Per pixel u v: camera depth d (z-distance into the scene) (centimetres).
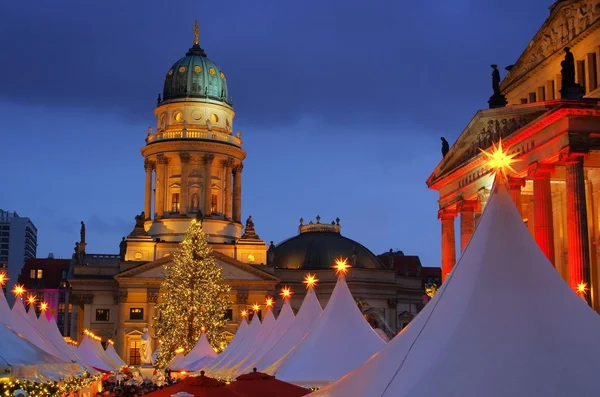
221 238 16150
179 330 12438
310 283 6122
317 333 4447
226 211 16525
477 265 2320
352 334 4416
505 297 2206
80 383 5712
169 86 16775
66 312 19312
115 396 6712
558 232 7419
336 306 4569
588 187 6894
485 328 2128
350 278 15950
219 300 13050
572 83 5762
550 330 2100
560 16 7212
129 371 10350
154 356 12988
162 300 14375
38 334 5500
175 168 16375
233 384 3841
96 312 15162
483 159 6994
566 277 7281
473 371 2009
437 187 8394
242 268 15225
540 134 6062
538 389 1923
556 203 7456
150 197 16625
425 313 2370
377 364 2284
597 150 5694
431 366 2081
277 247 17725
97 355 9656
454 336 2142
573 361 2005
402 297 16975
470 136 7288
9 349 3856
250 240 15988
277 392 3700
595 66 6738
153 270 14875
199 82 16700
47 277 19712
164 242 15562
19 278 19762
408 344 2270
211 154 16338
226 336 14850
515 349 2045
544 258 2339
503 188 2472
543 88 7656
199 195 16238
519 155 6334
